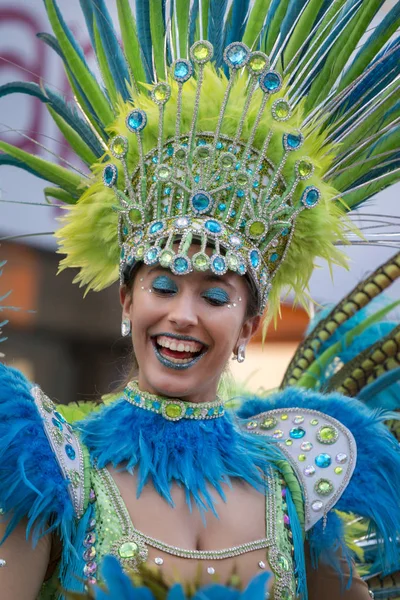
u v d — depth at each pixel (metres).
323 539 4.31
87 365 10.56
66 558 3.68
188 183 4.17
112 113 5.18
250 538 3.95
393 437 4.59
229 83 4.23
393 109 5.12
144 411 4.09
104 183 4.32
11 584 3.51
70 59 5.18
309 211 4.41
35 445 3.62
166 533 3.78
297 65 5.07
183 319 3.95
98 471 3.89
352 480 4.38
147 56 5.12
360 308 5.73
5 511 3.54
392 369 5.50
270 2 4.99
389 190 6.27
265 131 4.32
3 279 9.63
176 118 4.25
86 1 5.34
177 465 3.99
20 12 7.02
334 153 4.83
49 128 7.02
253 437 4.45
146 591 3.20
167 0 5.50
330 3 5.14
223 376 4.93
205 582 3.60
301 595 4.05
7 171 7.15
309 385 5.66
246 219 4.20
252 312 4.31
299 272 4.55
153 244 4.11
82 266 4.61
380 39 5.04
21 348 10.15
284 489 4.27
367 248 6.69
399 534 4.34
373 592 4.99
